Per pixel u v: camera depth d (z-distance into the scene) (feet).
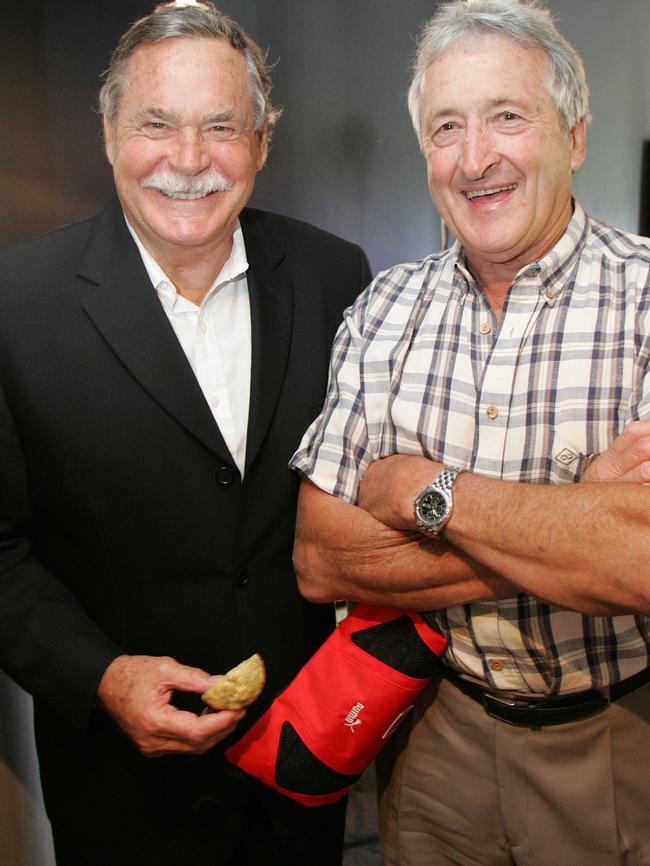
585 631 4.38
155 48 4.69
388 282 4.99
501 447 4.35
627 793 4.66
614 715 4.58
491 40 4.15
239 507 5.08
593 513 3.70
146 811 5.34
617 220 9.66
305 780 4.67
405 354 4.67
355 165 9.18
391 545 4.43
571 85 4.24
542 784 4.63
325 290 5.62
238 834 5.45
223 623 5.18
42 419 4.86
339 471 4.72
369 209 9.31
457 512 4.07
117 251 5.08
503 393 4.35
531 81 4.15
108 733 5.24
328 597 4.78
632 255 4.33
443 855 5.17
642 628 4.39
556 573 3.79
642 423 3.88
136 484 4.95
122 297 4.96
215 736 4.46
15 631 4.87
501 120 4.19
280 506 5.23
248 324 5.30
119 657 4.76
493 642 4.50
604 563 3.67
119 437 4.91
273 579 5.32
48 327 4.90
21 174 8.43
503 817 4.78
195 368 5.16
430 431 4.51
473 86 4.16
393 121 9.14
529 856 4.75
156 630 5.15
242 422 5.21
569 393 4.23
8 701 5.79
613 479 3.90
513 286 4.36
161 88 4.64
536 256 4.40
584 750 4.60
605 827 4.66
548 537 3.78
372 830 8.06
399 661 4.55
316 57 8.87
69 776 5.37
